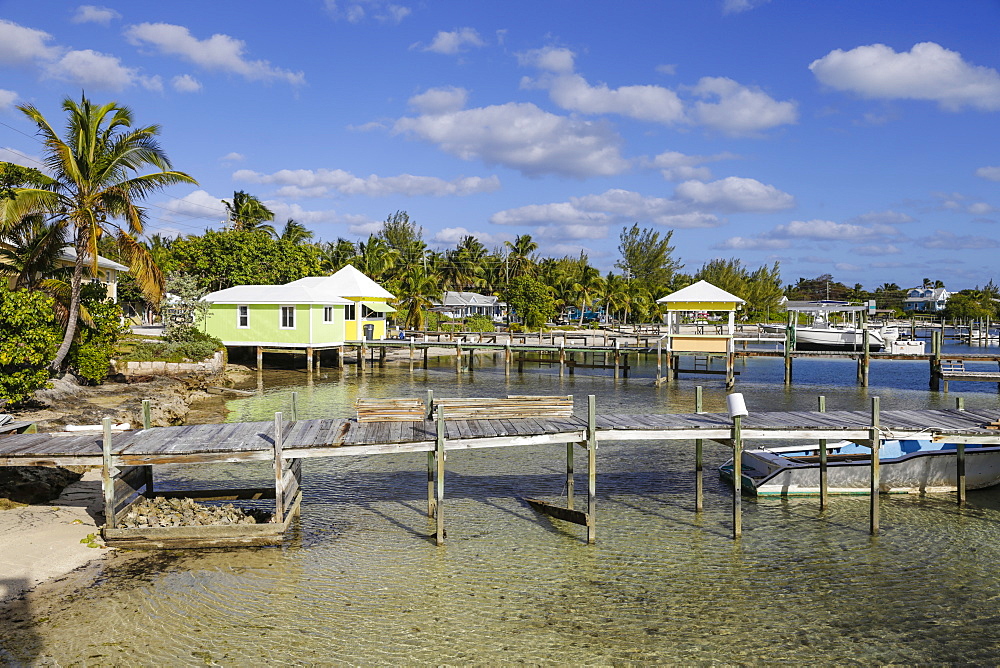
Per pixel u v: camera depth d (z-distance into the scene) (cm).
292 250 6341
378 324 4944
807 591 1145
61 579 1146
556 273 9219
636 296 8931
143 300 5469
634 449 2161
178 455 1277
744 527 1447
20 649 932
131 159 2433
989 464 1659
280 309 4131
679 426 1424
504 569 1222
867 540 1376
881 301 11862
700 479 1544
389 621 1026
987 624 1041
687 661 928
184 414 2655
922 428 1435
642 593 1130
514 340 5025
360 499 1622
